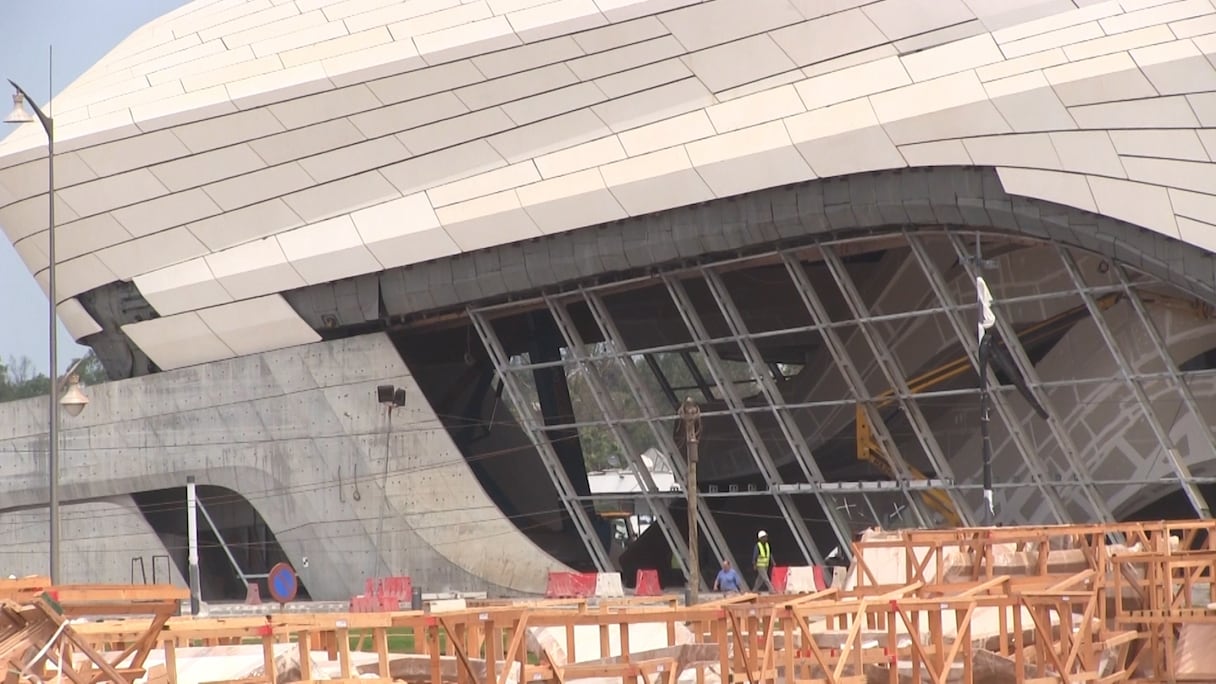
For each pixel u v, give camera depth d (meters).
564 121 178.00
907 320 180.00
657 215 173.88
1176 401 159.75
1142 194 145.25
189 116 192.25
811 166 163.12
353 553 196.62
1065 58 149.50
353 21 190.12
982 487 168.38
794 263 171.75
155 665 73.62
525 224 180.00
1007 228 155.88
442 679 72.69
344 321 193.62
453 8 184.75
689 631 91.00
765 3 167.75
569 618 69.75
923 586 93.25
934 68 157.00
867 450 177.38
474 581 191.38
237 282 196.75
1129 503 166.12
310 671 68.38
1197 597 122.38
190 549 168.75
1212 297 143.62
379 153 186.88
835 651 78.81
